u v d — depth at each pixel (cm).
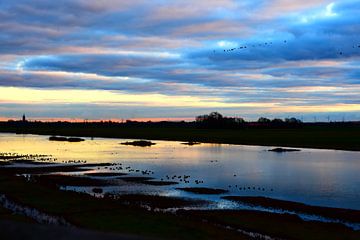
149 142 12975
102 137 18000
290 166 6462
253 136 15562
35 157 8300
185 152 9450
